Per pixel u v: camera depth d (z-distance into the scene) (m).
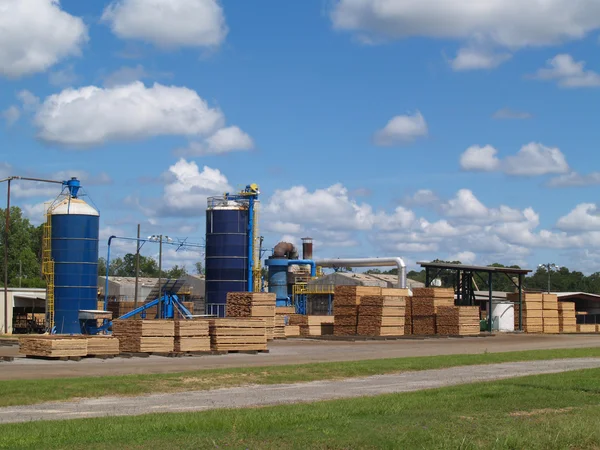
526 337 66.56
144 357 37.12
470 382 24.95
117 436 13.06
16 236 114.62
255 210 69.62
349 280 87.19
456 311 65.56
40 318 68.94
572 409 16.84
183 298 76.94
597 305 96.19
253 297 53.03
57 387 22.03
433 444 12.27
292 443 12.21
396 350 45.66
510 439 12.58
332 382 26.12
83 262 58.53
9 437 13.05
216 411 16.78
